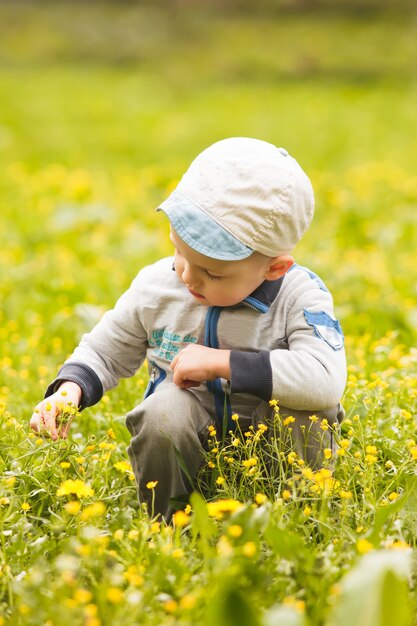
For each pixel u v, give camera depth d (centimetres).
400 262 670
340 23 2494
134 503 310
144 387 386
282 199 278
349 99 1844
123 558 252
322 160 1217
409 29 2430
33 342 465
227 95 1908
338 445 312
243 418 305
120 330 315
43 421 295
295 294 300
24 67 2305
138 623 217
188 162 1203
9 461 302
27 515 280
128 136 1412
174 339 305
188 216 277
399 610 198
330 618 213
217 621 207
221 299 287
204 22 2553
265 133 1416
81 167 1170
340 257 691
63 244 736
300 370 287
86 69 2294
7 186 1002
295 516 266
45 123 1517
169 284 308
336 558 242
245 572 231
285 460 290
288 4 2589
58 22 2644
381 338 469
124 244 718
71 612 214
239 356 287
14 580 236
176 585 233
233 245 275
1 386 417
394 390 384
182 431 293
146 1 2800
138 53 2403
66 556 239
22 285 604
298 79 2159
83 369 310
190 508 273
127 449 303
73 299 561
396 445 322
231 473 293
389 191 945
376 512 264
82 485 266
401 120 1585
